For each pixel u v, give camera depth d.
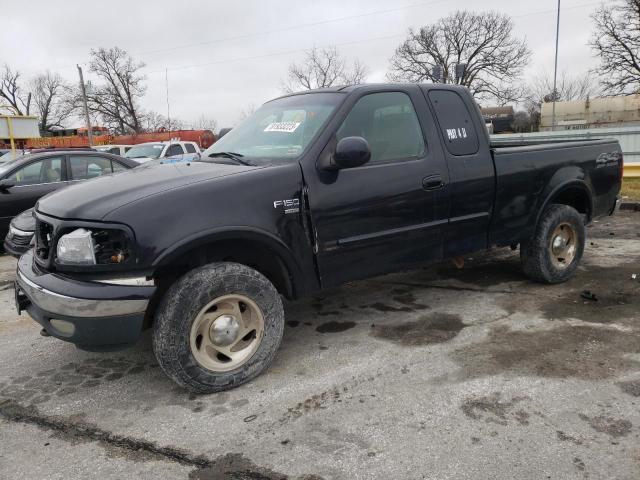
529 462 2.51
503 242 4.62
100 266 2.90
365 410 3.02
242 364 3.32
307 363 3.66
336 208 3.57
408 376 3.41
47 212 3.17
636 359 3.51
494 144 5.58
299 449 2.68
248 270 3.26
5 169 7.96
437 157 4.06
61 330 2.98
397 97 4.03
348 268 3.73
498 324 4.23
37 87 72.44
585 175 5.16
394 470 2.49
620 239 7.25
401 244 3.94
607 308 4.48
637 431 2.72
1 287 6.01
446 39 51.97
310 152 3.53
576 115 34.34
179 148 16.89
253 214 3.23
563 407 2.97
